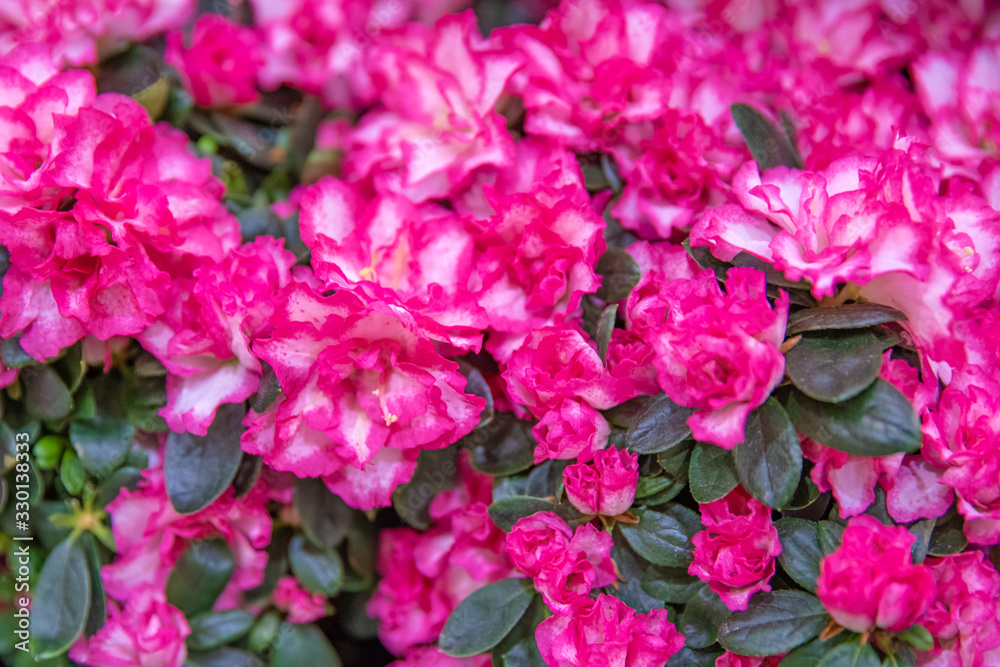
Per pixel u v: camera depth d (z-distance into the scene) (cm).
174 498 43
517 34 47
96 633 44
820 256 39
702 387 39
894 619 38
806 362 39
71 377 43
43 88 43
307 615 46
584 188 44
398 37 48
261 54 52
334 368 40
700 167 44
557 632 41
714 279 40
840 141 46
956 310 40
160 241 43
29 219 41
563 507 42
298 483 45
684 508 42
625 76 46
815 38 52
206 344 42
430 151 46
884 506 41
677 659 41
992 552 42
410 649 47
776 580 41
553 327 42
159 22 48
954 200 42
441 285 43
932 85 49
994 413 40
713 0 53
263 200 49
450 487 46
